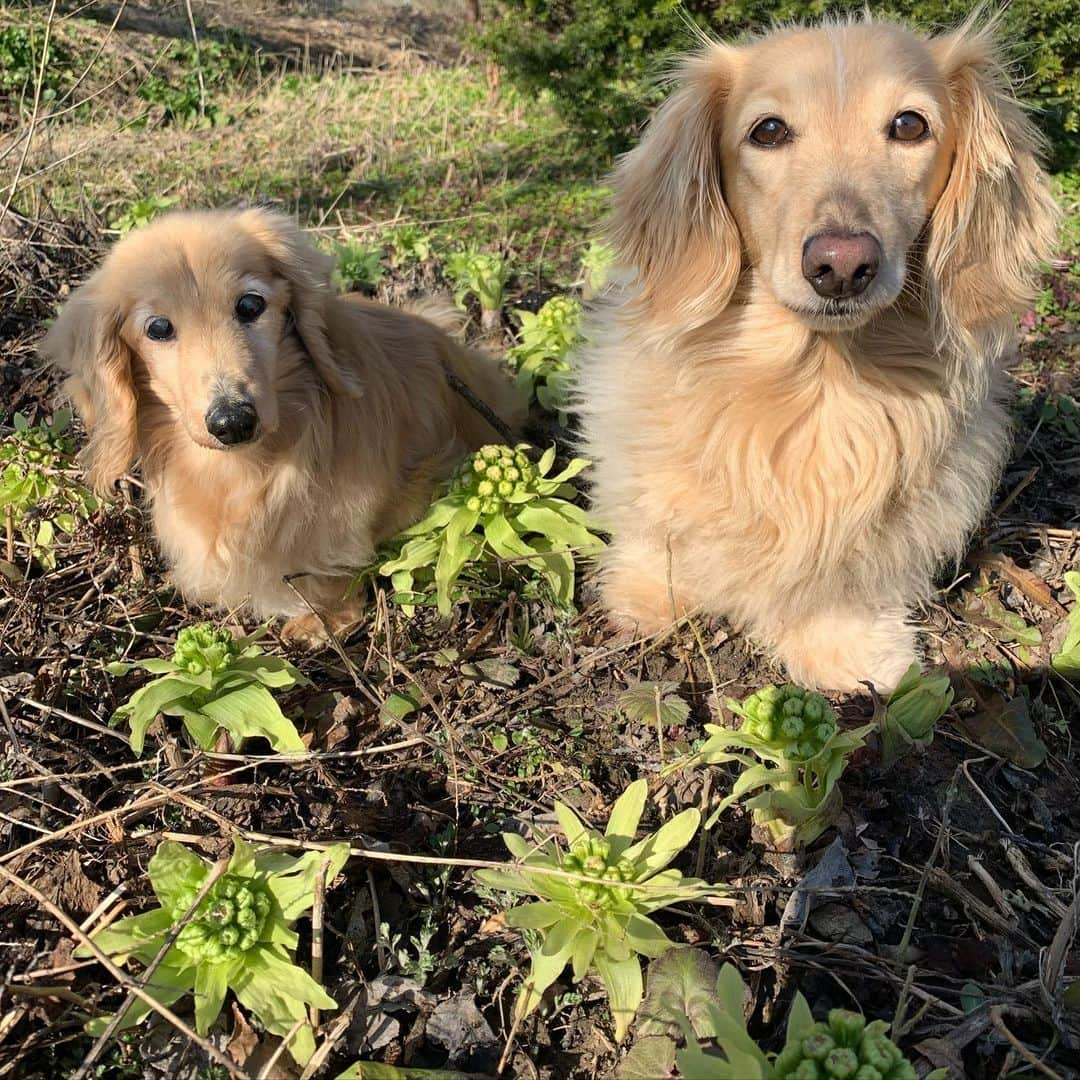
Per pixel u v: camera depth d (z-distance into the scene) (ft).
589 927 1.11
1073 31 3.52
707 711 1.58
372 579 1.78
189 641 1.36
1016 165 1.53
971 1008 1.14
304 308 1.59
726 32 3.68
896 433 1.53
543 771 1.45
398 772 1.44
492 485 1.69
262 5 9.62
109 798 1.36
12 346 2.26
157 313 1.48
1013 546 1.91
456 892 1.28
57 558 1.79
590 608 1.81
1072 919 1.16
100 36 5.73
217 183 3.99
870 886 1.27
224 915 1.10
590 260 2.55
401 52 8.04
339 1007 1.14
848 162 1.34
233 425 1.42
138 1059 1.09
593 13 3.88
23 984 1.11
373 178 4.18
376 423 1.74
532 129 5.17
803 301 1.33
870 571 1.63
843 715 1.58
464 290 2.58
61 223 2.66
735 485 1.56
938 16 3.22
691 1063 0.91
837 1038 0.94
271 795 1.37
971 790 1.44
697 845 1.33
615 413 1.74
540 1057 1.12
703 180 1.52
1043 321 2.64
